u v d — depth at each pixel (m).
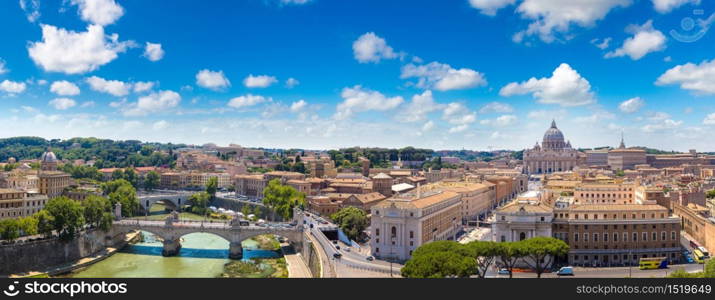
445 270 167.00
